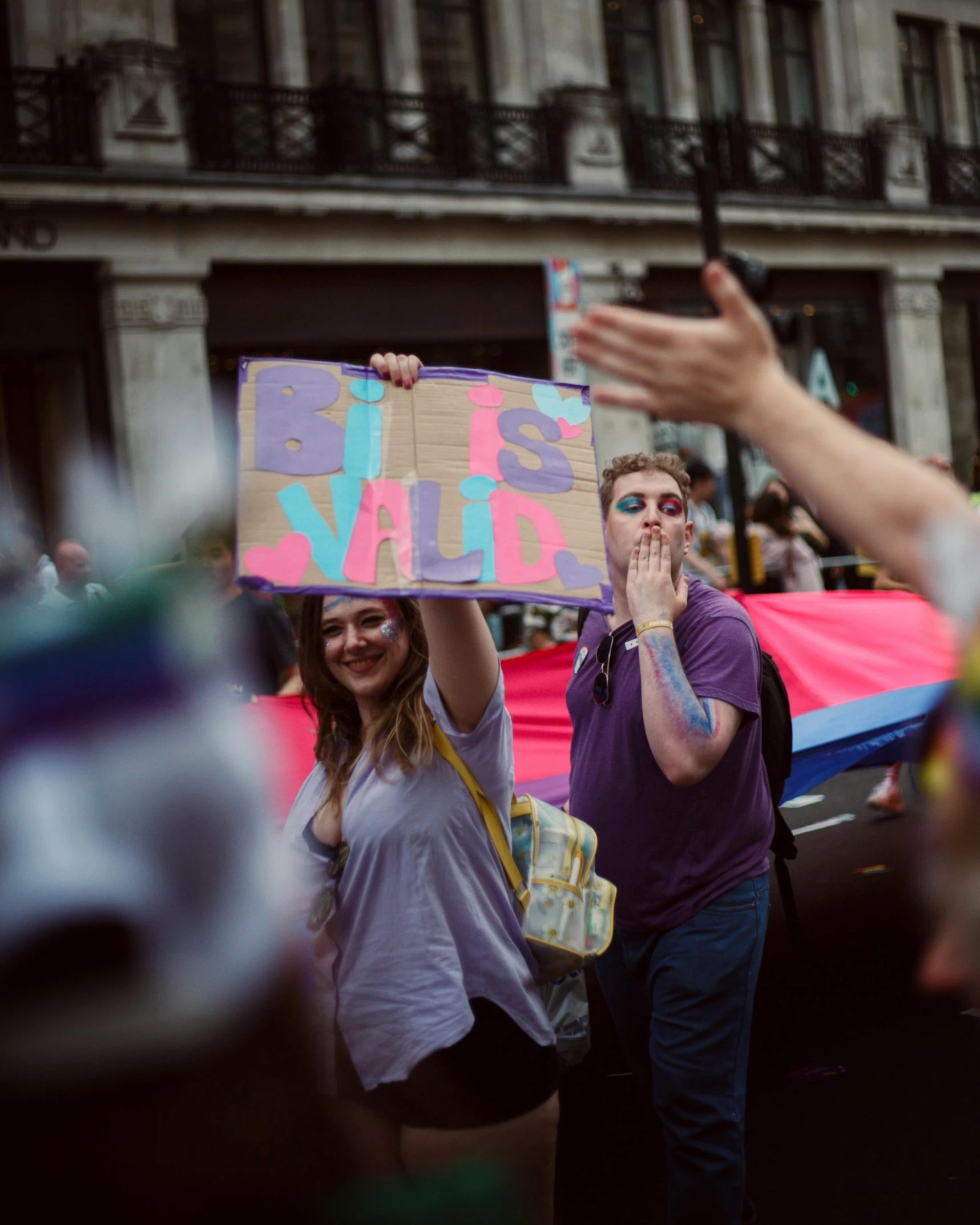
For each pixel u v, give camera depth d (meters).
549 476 2.30
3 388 15.02
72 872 0.62
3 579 0.73
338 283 16.39
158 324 14.80
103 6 14.85
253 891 0.69
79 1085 0.62
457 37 18.12
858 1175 3.62
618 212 18.45
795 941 3.56
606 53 19.72
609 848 2.97
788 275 21.62
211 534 0.73
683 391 1.15
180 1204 0.66
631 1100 4.31
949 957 0.79
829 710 5.18
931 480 1.10
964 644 0.84
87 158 14.51
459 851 2.36
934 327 23.31
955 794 0.78
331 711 2.54
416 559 2.16
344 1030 2.28
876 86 22.84
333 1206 0.78
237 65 16.19
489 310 17.66
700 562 11.32
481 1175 0.94
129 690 0.66
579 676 3.16
